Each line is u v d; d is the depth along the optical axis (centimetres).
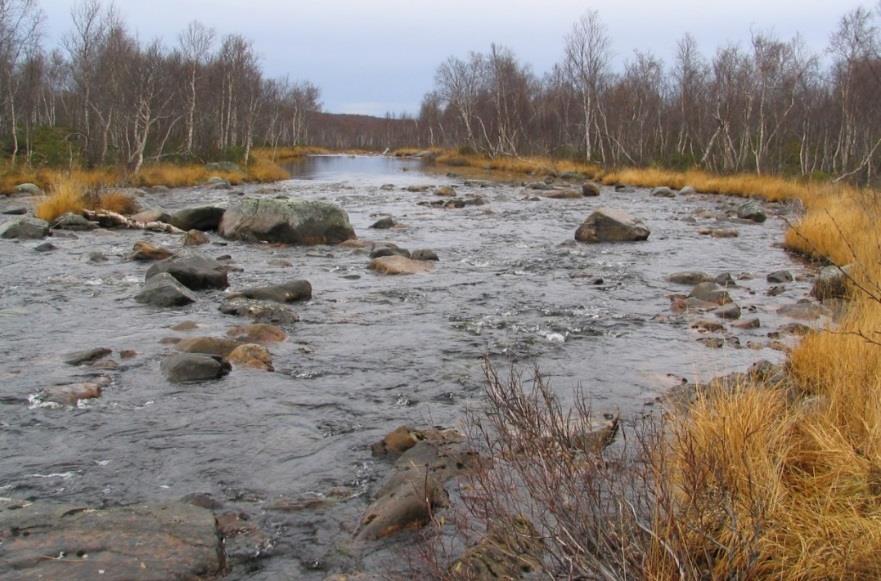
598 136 5500
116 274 1170
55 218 1723
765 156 4081
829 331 643
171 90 4109
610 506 363
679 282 1191
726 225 1988
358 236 1702
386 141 12062
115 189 2148
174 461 522
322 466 517
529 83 7650
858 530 349
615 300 1059
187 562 371
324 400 645
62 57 6103
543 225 1941
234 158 4209
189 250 1370
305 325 901
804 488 405
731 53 5353
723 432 412
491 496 374
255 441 557
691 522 346
